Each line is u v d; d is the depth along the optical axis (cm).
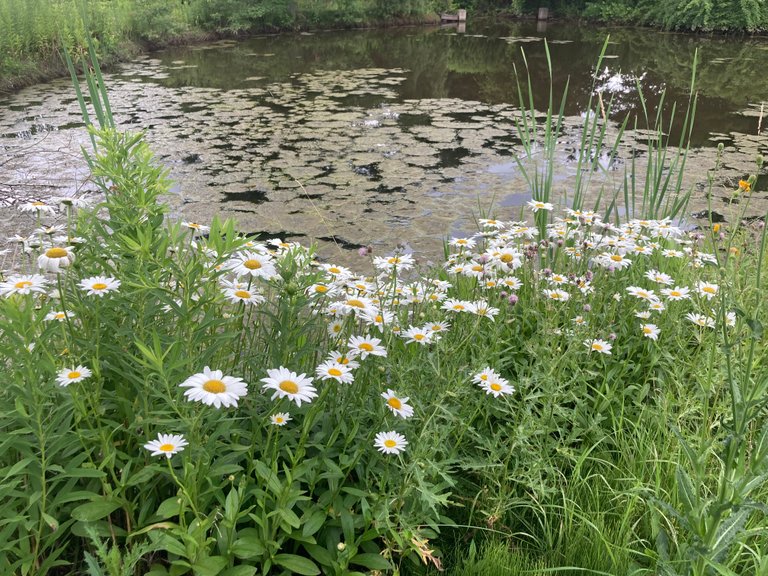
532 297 226
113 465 127
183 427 124
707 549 130
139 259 136
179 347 127
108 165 148
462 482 172
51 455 123
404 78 1180
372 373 166
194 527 119
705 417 165
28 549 119
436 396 161
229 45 1580
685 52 1530
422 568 151
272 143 696
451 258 249
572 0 2316
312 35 1817
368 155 650
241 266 144
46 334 133
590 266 256
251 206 495
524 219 458
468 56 1484
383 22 2070
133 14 1436
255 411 147
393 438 140
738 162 601
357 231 445
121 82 1061
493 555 148
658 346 208
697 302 223
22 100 872
